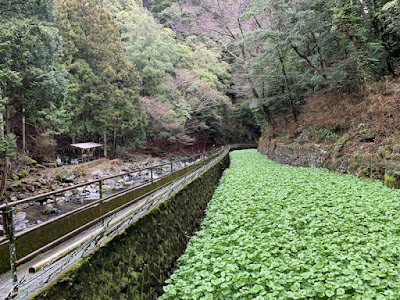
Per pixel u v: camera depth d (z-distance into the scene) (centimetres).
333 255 497
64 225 486
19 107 1429
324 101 1922
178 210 667
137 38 3562
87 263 296
